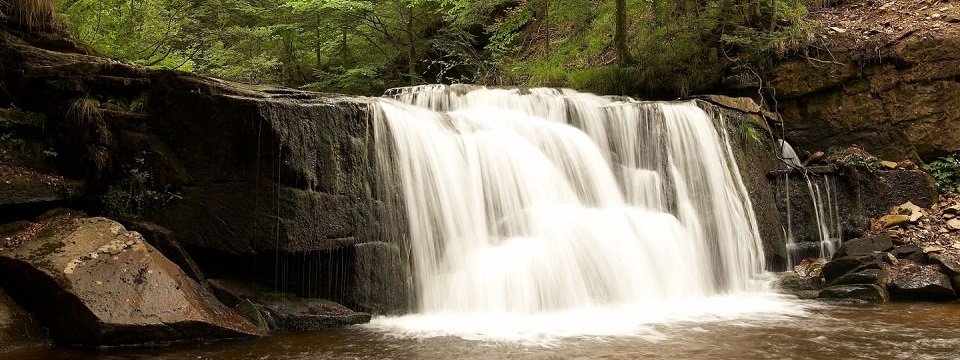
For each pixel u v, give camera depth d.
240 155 6.91
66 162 7.32
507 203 8.60
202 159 7.02
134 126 7.22
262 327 6.40
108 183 7.21
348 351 5.63
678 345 5.90
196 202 6.98
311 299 7.09
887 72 12.25
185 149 7.09
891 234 10.09
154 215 7.06
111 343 5.55
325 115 7.20
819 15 14.79
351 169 7.32
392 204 7.58
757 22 13.24
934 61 12.01
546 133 9.61
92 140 7.14
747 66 12.97
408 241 7.64
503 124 9.41
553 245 7.96
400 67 21.02
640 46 14.23
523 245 7.96
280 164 6.79
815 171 11.07
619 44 13.88
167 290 5.92
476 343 5.98
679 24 13.63
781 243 10.70
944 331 6.45
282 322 6.57
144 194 7.10
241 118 6.85
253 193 6.85
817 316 7.31
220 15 19.25
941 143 11.84
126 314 5.60
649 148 10.04
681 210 9.73
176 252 6.73
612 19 15.59
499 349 5.75
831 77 12.50
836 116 12.53
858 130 12.38
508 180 8.70
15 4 8.02
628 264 8.30
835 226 11.00
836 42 12.87
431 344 5.91
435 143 8.27
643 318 7.19
